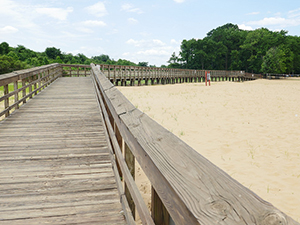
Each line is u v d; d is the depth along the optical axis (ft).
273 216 2.17
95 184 10.85
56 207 9.05
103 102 16.62
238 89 79.46
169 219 4.09
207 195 2.63
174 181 3.06
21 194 10.00
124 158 7.70
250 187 15.53
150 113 36.76
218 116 35.29
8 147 15.46
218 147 22.67
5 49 346.74
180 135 26.22
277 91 72.90
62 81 53.26
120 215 8.53
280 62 225.35
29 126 20.11
